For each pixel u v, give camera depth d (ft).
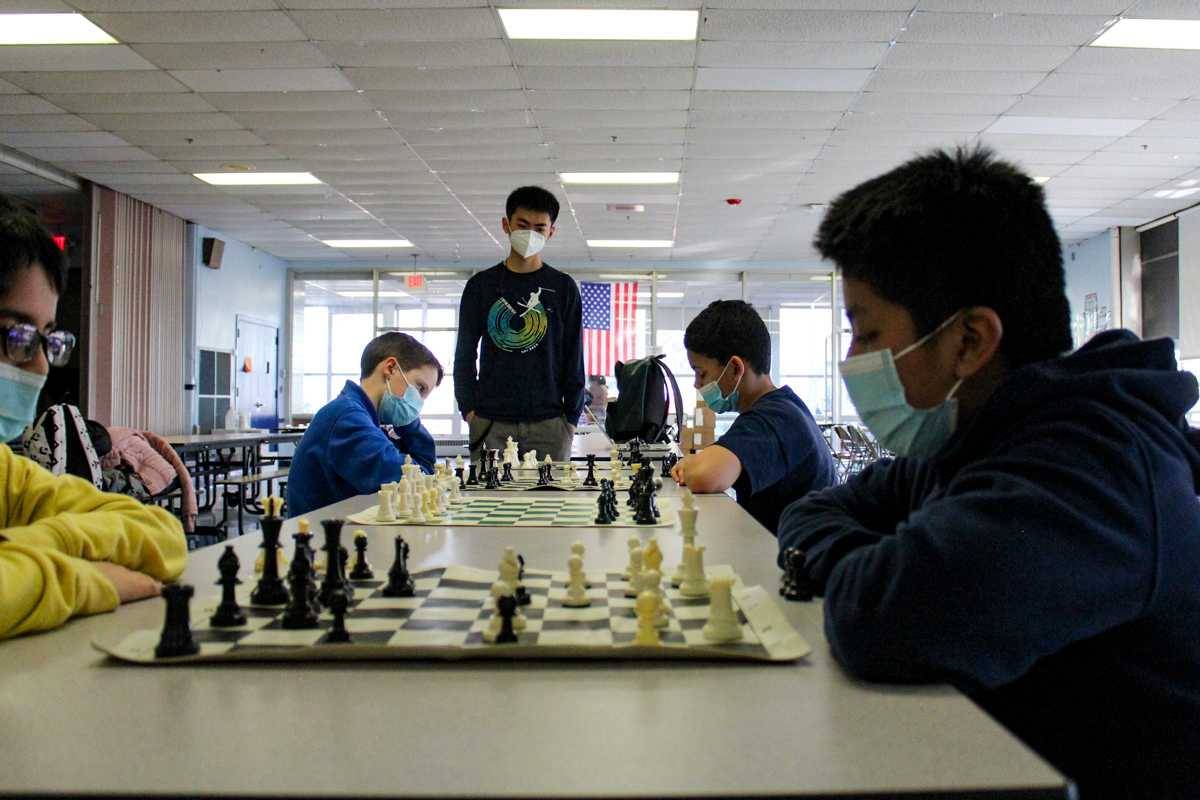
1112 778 2.76
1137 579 2.58
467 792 1.79
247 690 2.44
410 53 18.29
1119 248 35.70
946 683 2.50
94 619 3.22
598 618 3.15
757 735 2.11
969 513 2.63
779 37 17.43
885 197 3.16
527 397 11.46
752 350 8.21
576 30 17.17
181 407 34.68
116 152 25.45
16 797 1.79
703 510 6.77
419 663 2.70
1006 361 3.14
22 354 3.67
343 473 8.79
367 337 51.47
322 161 26.30
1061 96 20.57
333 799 1.77
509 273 11.46
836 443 42.88
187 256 35.19
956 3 15.93
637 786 1.82
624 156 25.73
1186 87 19.90
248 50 18.17
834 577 2.83
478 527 6.00
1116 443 2.73
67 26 17.06
